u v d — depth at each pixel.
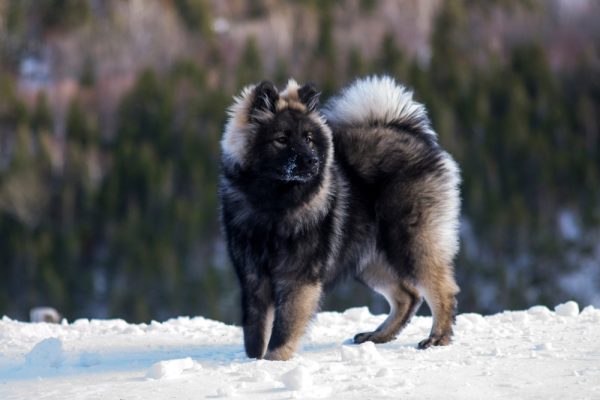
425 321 8.37
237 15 87.31
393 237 7.29
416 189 7.30
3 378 5.92
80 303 43.62
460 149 50.75
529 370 5.36
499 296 39.31
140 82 61.59
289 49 77.81
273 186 6.64
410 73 62.81
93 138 60.03
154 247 44.66
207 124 58.84
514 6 79.94
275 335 6.56
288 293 6.66
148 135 57.97
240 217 6.76
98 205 50.28
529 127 55.88
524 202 47.94
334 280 7.24
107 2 85.25
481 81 61.91
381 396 4.77
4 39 77.50
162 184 50.25
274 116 6.84
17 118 61.62
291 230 6.63
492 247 42.72
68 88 72.69
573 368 5.36
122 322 8.57
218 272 41.91
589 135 56.56
